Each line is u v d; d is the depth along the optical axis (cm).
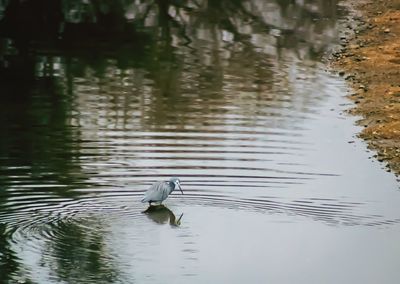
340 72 2630
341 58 2798
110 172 1705
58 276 1296
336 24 3278
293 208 1566
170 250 1390
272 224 1497
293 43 3008
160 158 1795
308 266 1351
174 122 2072
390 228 1486
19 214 1489
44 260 1337
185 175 1702
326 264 1362
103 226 1458
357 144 1953
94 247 1384
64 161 1759
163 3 3562
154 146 1878
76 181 1642
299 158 1828
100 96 2327
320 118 2148
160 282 1295
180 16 3372
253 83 2488
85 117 2119
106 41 2995
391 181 1714
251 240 1430
